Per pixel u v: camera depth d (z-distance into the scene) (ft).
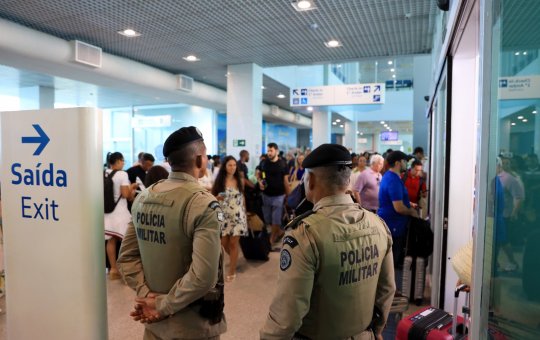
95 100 38.27
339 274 3.66
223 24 16.92
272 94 37.58
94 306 4.96
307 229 3.66
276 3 14.66
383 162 14.15
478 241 3.27
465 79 8.37
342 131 81.97
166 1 14.42
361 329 3.91
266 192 17.79
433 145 12.94
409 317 6.71
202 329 4.61
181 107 44.11
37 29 17.34
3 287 10.81
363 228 3.90
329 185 3.95
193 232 4.42
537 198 2.63
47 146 5.01
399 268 12.28
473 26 6.12
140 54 21.93
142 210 4.80
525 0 2.65
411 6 14.75
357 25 17.02
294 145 73.61
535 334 2.68
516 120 2.75
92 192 4.89
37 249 5.17
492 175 3.13
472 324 3.36
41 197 5.10
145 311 4.58
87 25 16.96
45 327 5.18
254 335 9.10
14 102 33.96
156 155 45.34
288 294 3.54
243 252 15.28
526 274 2.76
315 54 21.90
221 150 44.60
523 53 2.66
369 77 59.52
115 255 12.87
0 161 5.37
